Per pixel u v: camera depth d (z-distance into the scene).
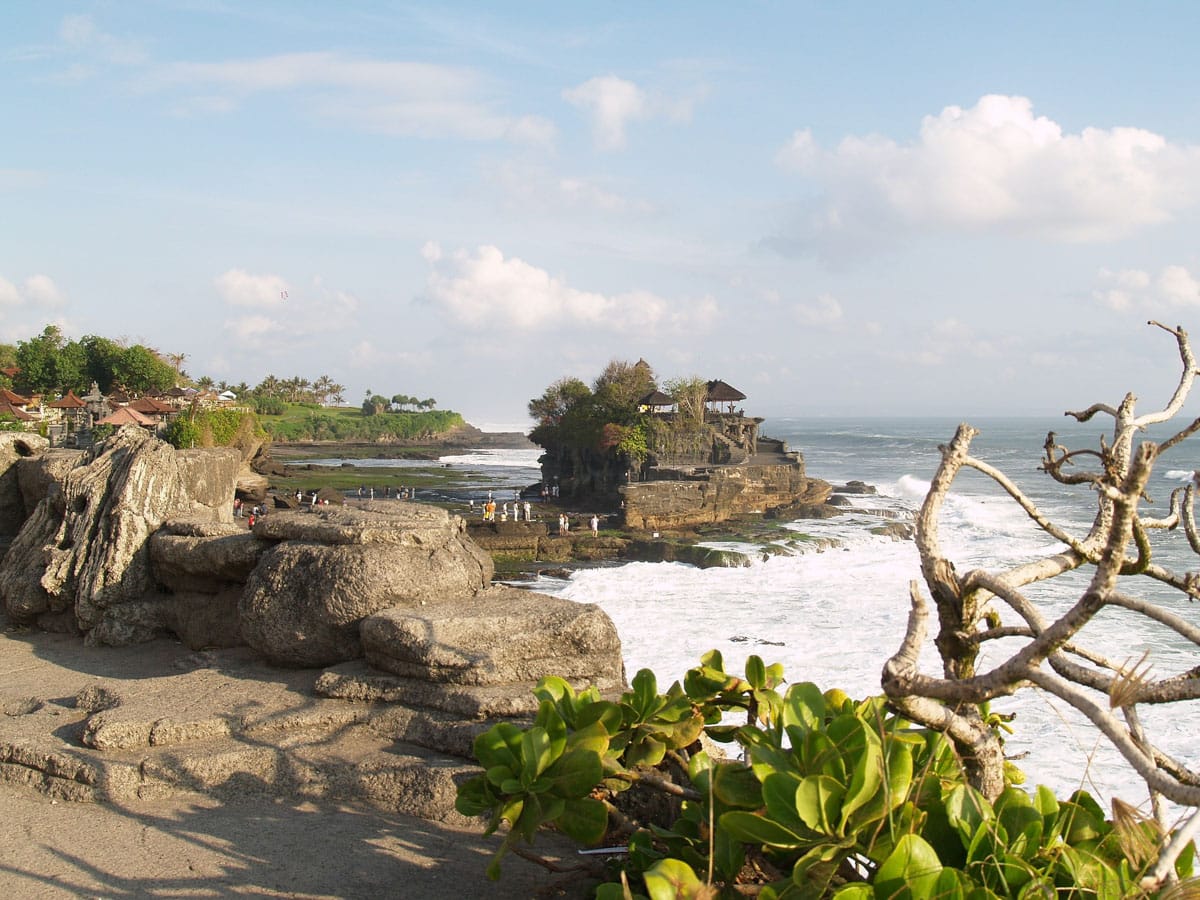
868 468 96.00
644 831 3.45
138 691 5.57
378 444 159.50
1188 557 31.84
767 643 20.44
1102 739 13.02
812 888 2.59
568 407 70.19
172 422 61.91
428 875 3.94
